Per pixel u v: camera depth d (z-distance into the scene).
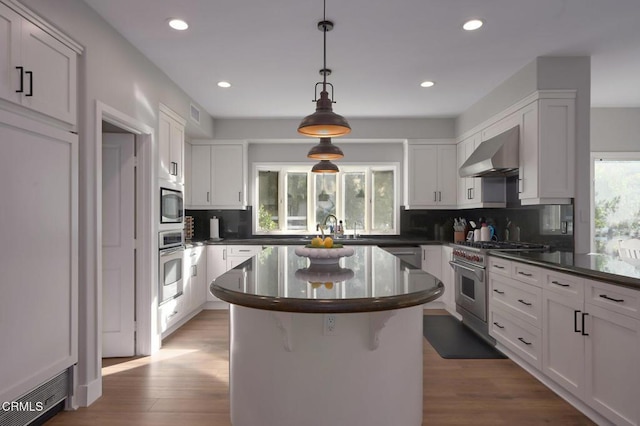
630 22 2.67
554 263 2.47
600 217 4.83
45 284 2.02
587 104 3.23
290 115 5.03
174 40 2.89
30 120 1.91
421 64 3.39
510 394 2.52
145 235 3.19
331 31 2.77
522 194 3.45
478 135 4.43
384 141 5.39
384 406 1.68
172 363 3.05
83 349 2.33
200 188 5.19
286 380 1.67
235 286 1.59
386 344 1.70
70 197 2.20
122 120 2.78
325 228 5.64
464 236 5.08
